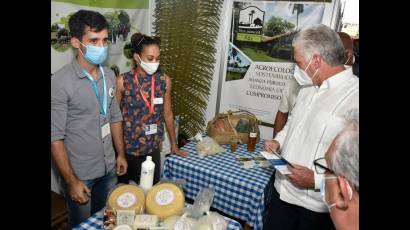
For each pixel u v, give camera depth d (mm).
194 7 2713
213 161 1900
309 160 1229
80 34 1452
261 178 1694
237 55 2748
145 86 1935
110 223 1069
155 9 2768
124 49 2566
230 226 1153
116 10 2402
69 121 1509
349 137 838
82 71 1497
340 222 844
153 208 1125
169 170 1914
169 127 2172
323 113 1184
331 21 2344
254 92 2756
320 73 1220
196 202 1175
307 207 1276
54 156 1441
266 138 2799
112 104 1763
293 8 2457
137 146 1970
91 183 1670
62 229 1871
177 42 2791
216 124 2273
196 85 2883
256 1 2576
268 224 1478
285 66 2580
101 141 1643
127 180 2072
